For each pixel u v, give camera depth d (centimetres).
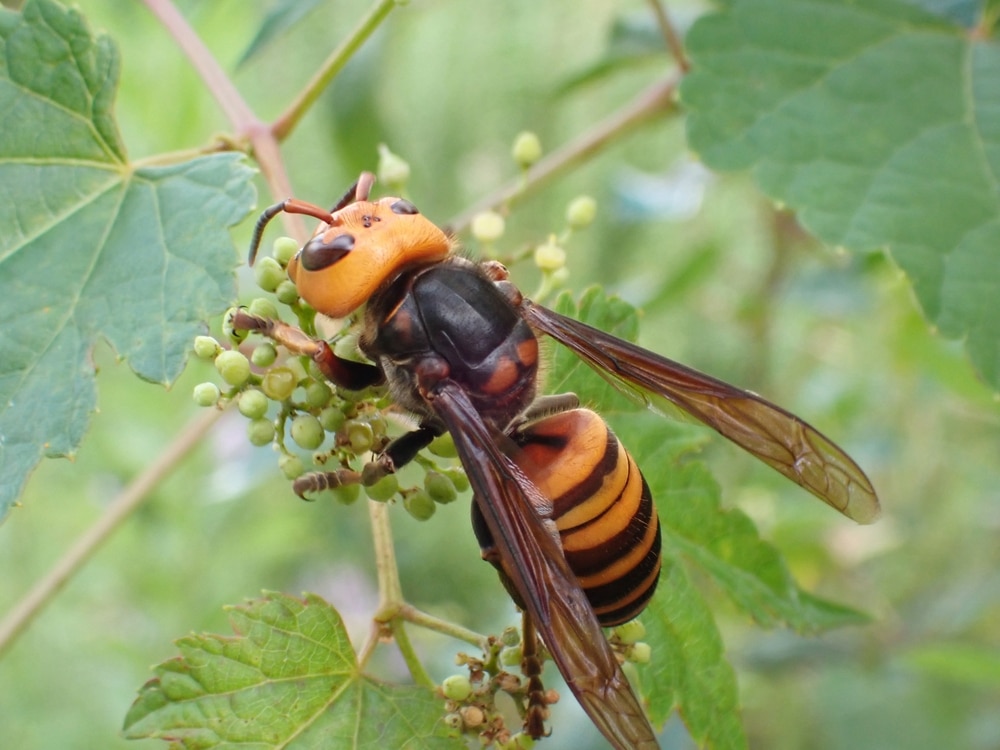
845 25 26
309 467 28
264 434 21
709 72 26
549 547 21
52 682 39
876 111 26
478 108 49
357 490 21
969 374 33
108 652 39
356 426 21
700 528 24
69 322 22
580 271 46
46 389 22
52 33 23
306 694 21
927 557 42
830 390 42
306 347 21
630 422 24
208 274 22
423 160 48
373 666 36
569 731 30
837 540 40
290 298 21
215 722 21
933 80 26
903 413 41
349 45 24
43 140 23
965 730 37
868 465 41
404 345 21
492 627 37
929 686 38
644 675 23
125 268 22
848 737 38
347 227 21
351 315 22
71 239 22
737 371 43
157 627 38
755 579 24
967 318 24
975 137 25
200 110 31
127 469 37
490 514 21
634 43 31
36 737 38
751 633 35
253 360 21
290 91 46
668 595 23
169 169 23
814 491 22
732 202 43
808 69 26
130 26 31
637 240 45
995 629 39
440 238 22
